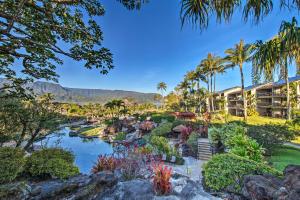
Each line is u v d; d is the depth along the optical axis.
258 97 32.88
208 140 12.87
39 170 4.73
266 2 1.60
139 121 30.09
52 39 4.05
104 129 29.47
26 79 5.34
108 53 4.12
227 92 42.38
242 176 5.21
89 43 4.28
